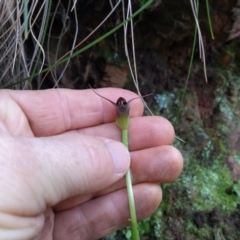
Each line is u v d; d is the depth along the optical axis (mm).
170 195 127
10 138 78
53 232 107
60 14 120
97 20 122
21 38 111
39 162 78
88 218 108
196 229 123
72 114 111
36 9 118
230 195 128
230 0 114
